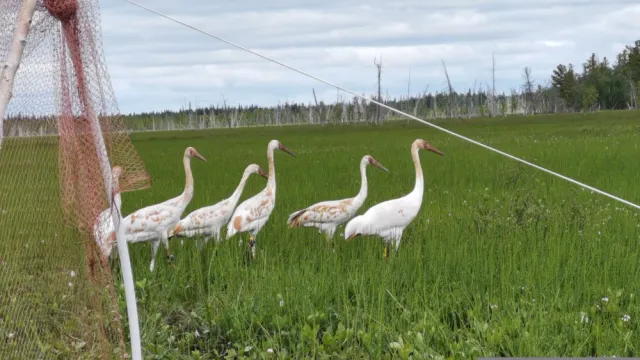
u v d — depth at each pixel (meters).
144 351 8.17
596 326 7.91
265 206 12.80
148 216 11.84
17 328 7.66
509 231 12.66
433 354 7.73
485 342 7.77
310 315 8.60
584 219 13.49
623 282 9.90
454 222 13.77
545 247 11.43
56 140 6.78
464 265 10.44
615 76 108.69
